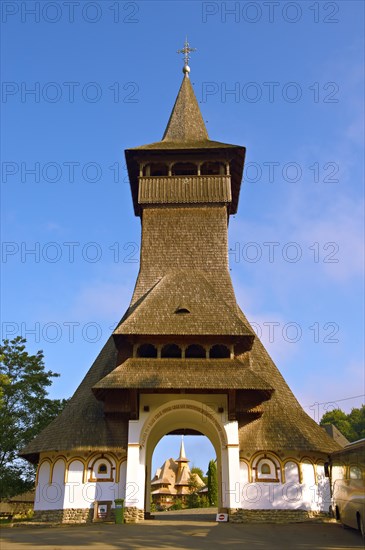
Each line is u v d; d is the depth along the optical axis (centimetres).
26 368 4362
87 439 3036
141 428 3008
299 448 2986
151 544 2030
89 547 1952
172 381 2975
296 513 2916
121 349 3262
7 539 2212
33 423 4194
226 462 2959
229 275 3672
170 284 3522
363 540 2191
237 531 2469
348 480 2538
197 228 3806
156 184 3891
